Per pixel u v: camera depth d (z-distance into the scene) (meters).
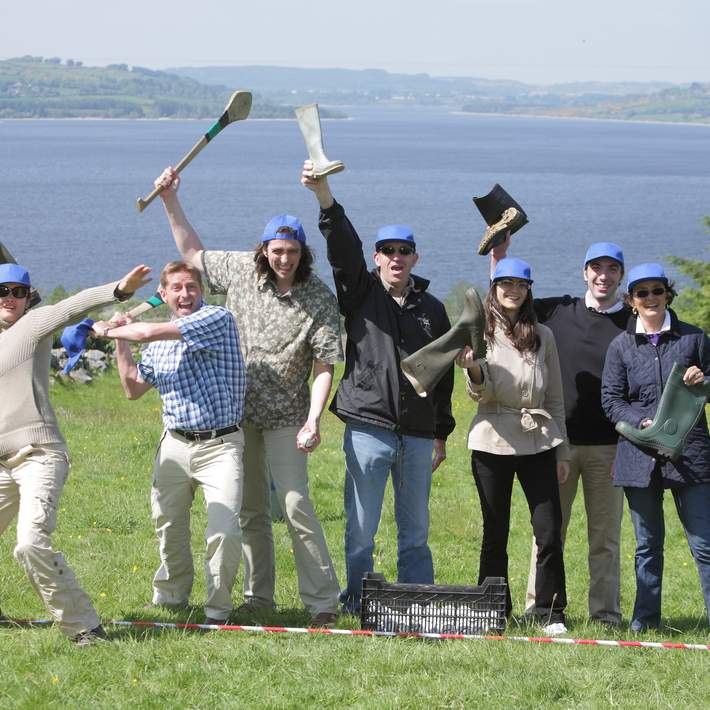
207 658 7.16
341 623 8.23
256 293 8.42
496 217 9.08
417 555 8.64
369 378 8.38
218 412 8.00
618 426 8.12
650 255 132.75
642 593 8.50
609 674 6.98
